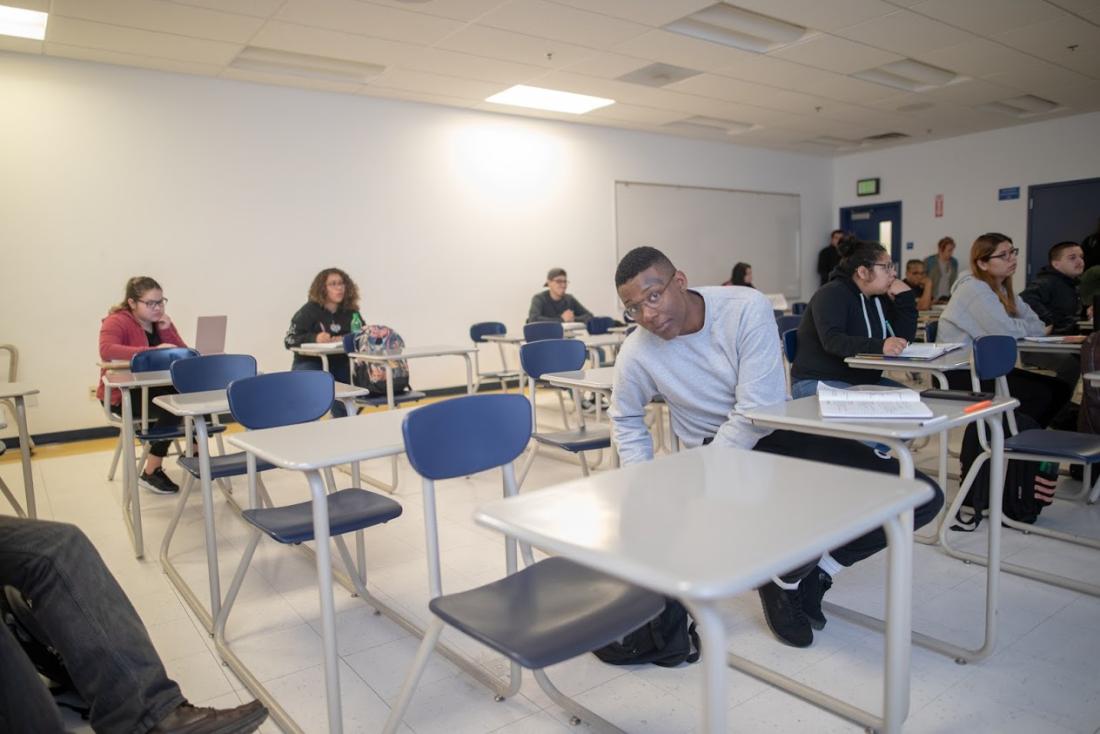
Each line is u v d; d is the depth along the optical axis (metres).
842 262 2.84
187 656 1.99
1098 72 6.22
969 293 3.34
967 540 2.63
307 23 4.47
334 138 6.10
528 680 1.80
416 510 3.29
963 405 1.67
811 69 5.87
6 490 2.90
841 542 0.92
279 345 5.93
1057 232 8.30
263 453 1.54
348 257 6.22
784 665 1.82
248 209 5.73
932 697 1.66
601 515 1.01
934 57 5.70
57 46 4.73
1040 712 1.59
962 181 8.99
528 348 3.51
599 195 7.83
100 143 5.13
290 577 2.54
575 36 4.88
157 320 4.13
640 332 1.87
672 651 1.79
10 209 4.86
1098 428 2.84
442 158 6.70
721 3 4.62
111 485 3.93
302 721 1.66
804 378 2.85
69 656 1.34
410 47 4.98
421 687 1.78
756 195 9.38
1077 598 2.15
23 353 4.95
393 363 4.16
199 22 4.39
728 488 1.13
